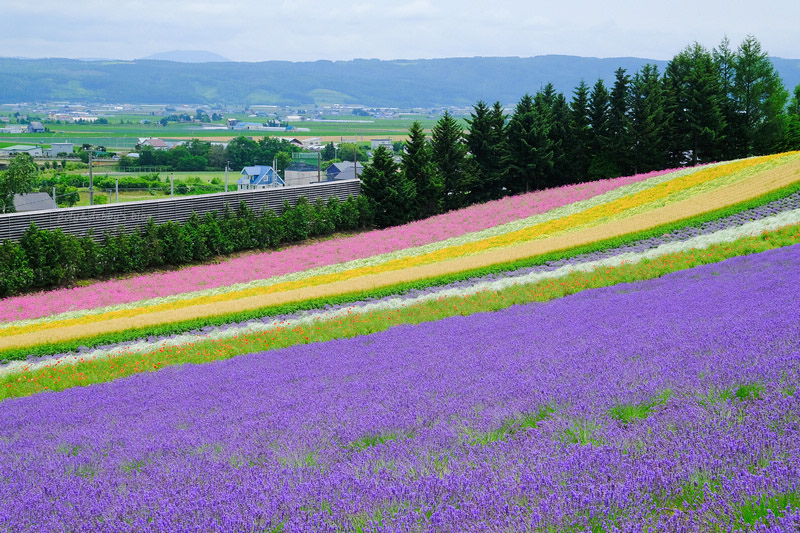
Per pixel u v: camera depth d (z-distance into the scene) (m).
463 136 70.62
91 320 32.41
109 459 8.41
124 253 43.91
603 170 74.44
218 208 51.06
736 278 18.70
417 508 4.88
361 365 14.02
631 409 6.73
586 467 5.11
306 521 5.04
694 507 4.39
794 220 28.73
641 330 12.07
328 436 7.68
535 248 36.03
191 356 21.55
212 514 5.48
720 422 5.61
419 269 35.34
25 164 73.06
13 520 6.29
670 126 74.00
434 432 6.96
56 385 19.88
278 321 27.02
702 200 40.78
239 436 8.41
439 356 13.39
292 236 53.25
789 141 81.44
